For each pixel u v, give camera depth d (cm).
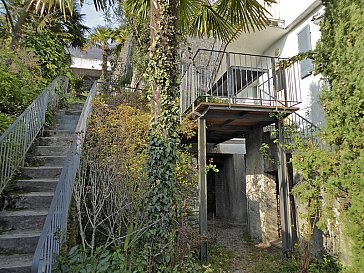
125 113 672
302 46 746
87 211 370
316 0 670
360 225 365
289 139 607
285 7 803
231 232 892
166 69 416
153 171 398
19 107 582
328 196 432
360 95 367
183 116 674
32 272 213
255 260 585
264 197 747
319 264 467
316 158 444
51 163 513
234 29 561
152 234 368
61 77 894
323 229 448
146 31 986
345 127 397
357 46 373
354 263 370
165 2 421
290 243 575
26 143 498
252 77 855
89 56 2027
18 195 401
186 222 561
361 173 365
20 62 696
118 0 648
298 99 714
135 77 1072
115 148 506
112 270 301
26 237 335
